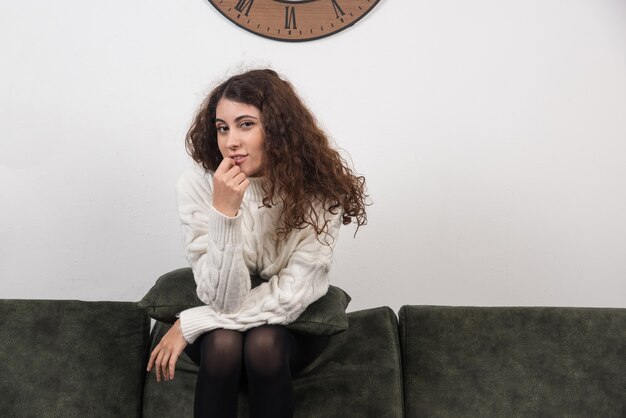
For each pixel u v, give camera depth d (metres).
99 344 1.78
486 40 2.27
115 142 2.21
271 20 2.22
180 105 2.22
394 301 2.31
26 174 2.19
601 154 2.30
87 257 2.23
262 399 1.47
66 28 2.19
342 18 2.23
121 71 2.21
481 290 2.32
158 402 1.74
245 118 1.55
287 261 1.65
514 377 1.77
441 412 1.76
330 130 2.26
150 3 2.21
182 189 1.65
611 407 1.74
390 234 2.29
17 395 1.70
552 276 2.32
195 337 1.54
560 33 2.29
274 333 1.50
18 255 2.21
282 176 1.58
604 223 2.31
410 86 2.27
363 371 1.75
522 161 2.29
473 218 2.30
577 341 1.80
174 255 2.25
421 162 2.28
